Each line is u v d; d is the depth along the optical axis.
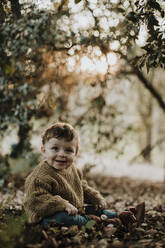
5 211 3.96
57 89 5.89
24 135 6.12
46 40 4.05
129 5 4.02
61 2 4.09
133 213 3.55
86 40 4.21
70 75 6.11
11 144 6.72
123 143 8.12
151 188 8.82
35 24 3.81
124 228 3.36
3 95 4.86
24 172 7.31
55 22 3.92
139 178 12.66
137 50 5.32
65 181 3.41
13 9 3.94
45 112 6.16
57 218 3.13
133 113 14.63
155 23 3.49
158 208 4.89
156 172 15.84
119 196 7.13
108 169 13.91
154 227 3.61
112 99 7.79
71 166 3.66
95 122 7.09
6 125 5.44
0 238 2.69
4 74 4.29
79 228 3.20
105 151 7.44
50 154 3.37
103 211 3.65
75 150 3.49
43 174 3.30
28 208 3.23
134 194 7.61
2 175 5.97
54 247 2.73
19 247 2.67
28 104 5.17
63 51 4.70
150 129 19.58
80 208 3.42
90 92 7.33
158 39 3.53
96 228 3.31
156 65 3.66
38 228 2.96
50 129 3.46
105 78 5.15
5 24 3.90
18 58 4.13
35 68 4.60
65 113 6.89
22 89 4.73
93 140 7.38
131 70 6.69
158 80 11.49
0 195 5.60
